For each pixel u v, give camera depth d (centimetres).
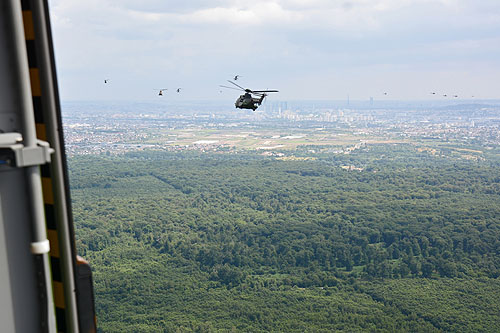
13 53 287
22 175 296
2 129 288
